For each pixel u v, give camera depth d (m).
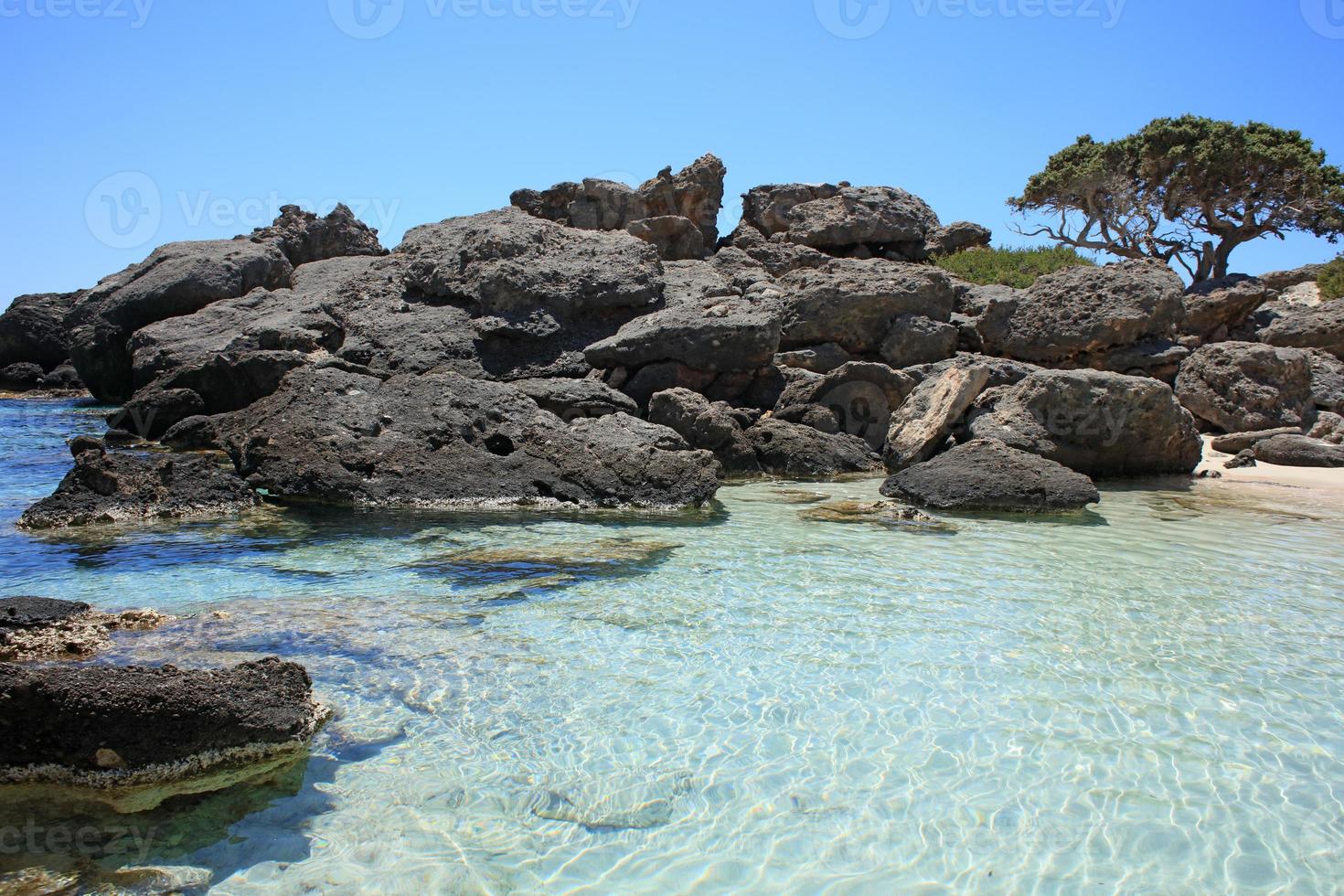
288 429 14.45
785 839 4.97
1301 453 19.48
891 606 8.91
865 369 19.34
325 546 10.98
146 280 27.30
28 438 20.22
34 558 10.23
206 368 20.05
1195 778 5.66
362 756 5.78
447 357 21.22
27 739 5.44
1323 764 5.84
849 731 6.19
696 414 17.67
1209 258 39.97
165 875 4.56
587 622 8.27
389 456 14.05
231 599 8.73
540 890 4.52
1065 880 4.68
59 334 34.69
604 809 5.23
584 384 19.05
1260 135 38.22
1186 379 22.28
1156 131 38.78
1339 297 30.78
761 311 20.72
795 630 8.14
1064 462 17.44
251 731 5.71
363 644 7.58
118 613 8.07
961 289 26.11
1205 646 7.88
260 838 4.89
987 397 18.56
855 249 30.47
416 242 25.88
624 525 12.59
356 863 4.70
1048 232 43.50
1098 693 6.87
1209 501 15.40
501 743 5.95
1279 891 4.61
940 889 4.59
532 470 14.24
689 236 28.91
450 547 11.03
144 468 13.09
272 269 28.72
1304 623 8.55
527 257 22.84
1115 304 22.36
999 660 7.49
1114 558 11.06
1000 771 5.71
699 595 9.16
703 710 6.46
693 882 4.60
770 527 12.62
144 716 5.43
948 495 14.17
